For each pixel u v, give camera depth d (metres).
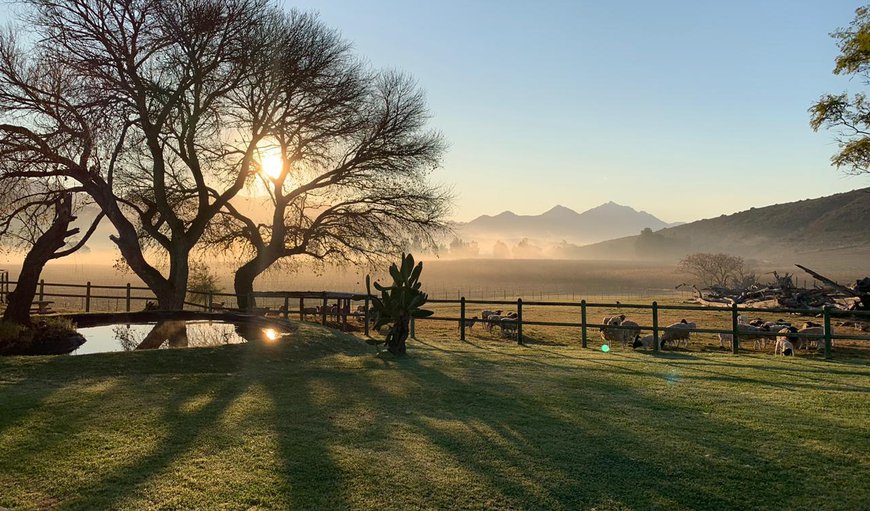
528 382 8.80
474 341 15.52
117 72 16.62
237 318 14.23
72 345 11.43
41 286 21.33
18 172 14.66
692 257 59.09
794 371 10.05
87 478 4.70
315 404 7.18
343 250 24.06
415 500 4.37
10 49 15.66
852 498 4.47
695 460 5.27
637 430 6.17
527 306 37.62
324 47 21.28
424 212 23.75
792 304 29.73
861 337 12.02
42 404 6.82
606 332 17.75
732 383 8.82
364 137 22.97
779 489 4.64
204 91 19.17
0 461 5.04
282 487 4.56
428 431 6.08
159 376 8.54
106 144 15.48
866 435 6.00
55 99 15.73
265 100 20.61
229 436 5.79
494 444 5.66
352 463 5.09
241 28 18.31
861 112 23.86
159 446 5.46
